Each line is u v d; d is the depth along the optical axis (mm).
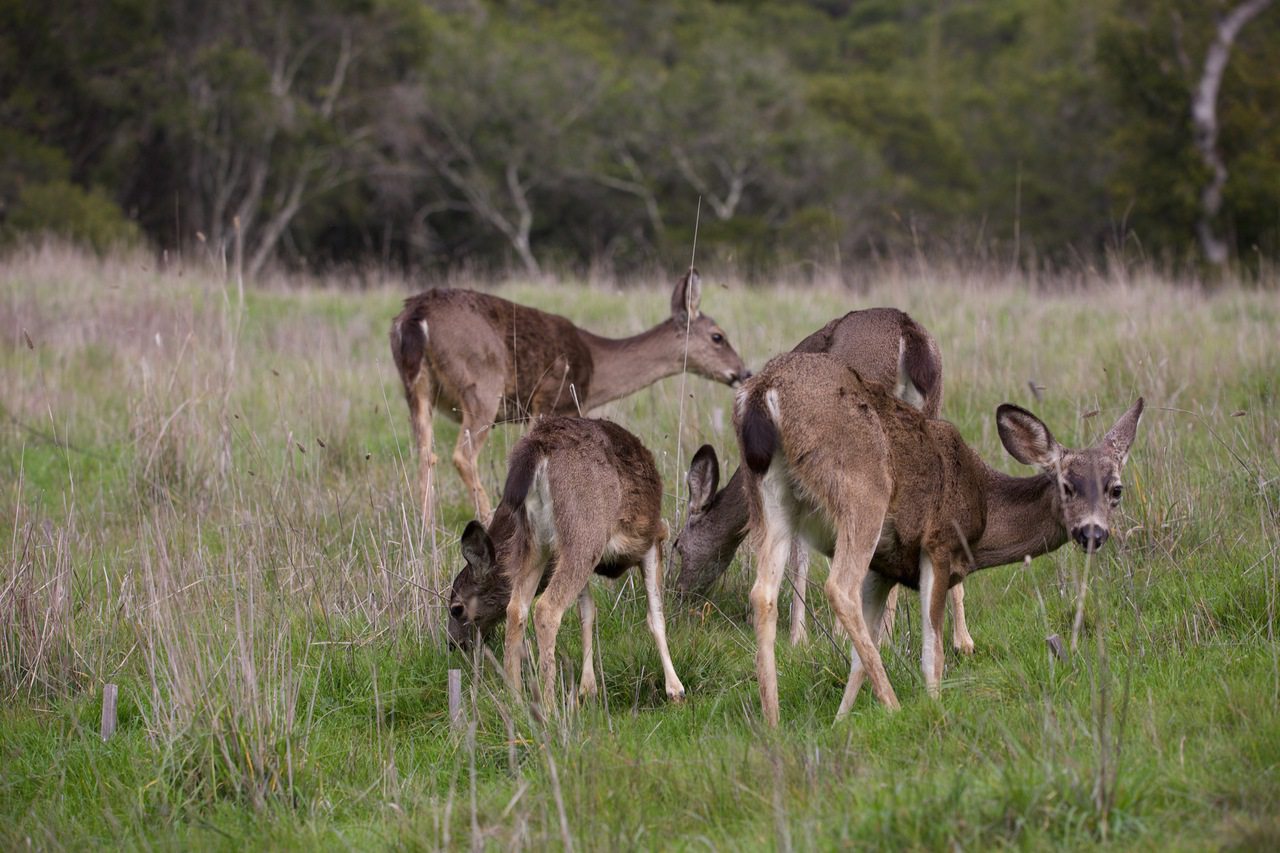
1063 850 11102
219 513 22797
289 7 86625
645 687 17297
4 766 15492
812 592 19297
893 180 91688
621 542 17203
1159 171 71250
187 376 28969
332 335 36844
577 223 95312
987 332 29188
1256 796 11555
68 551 18984
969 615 18375
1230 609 16172
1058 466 16109
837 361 15602
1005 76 113250
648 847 12125
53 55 77875
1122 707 12953
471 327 23578
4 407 28562
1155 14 74000
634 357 26016
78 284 42625
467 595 17891
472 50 93250
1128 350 27031
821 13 153875
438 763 15188
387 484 23766
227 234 83438
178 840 13492
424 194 93688
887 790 12047
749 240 78062
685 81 95625
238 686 15469
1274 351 26391
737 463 22078
